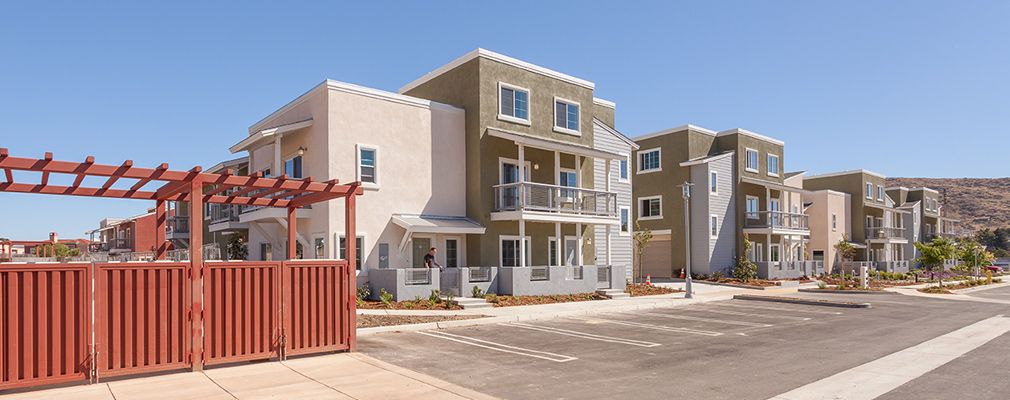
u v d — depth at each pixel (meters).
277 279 9.65
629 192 30.06
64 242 59.53
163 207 11.60
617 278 23.30
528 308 17.88
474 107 21.58
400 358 10.12
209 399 7.31
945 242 31.55
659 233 35.94
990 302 23.42
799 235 39.06
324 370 8.97
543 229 23.56
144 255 29.06
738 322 15.75
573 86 24.92
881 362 10.12
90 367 7.86
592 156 23.30
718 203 34.62
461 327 14.21
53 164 7.90
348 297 10.47
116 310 8.11
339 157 18.69
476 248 21.25
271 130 18.55
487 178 21.42
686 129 34.97
